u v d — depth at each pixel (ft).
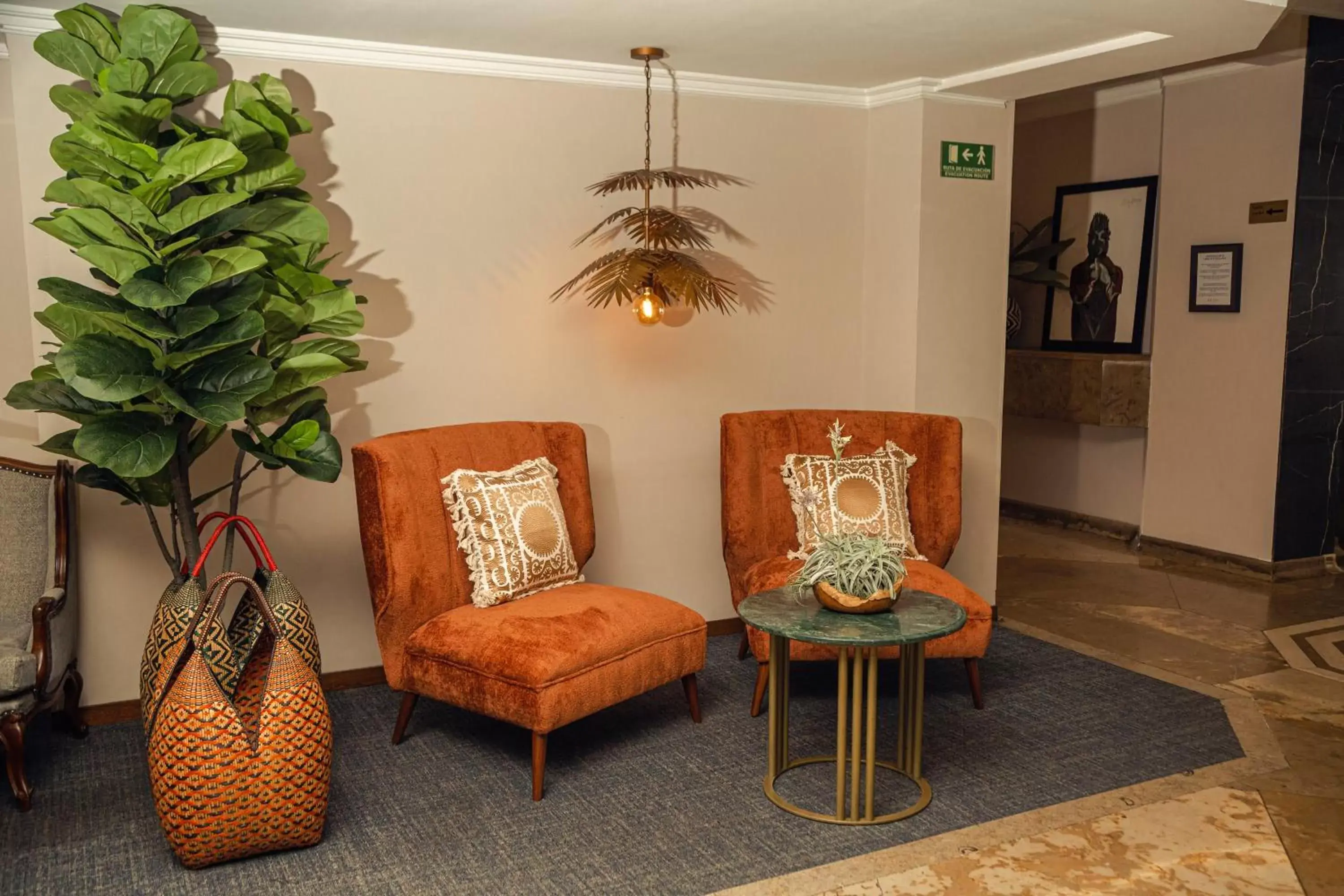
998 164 15.30
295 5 10.77
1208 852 9.21
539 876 8.82
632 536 14.61
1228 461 18.16
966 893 8.59
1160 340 19.08
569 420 14.02
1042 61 13.11
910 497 13.74
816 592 10.11
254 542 12.42
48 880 8.78
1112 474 20.99
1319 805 10.07
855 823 9.71
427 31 11.84
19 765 9.86
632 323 14.26
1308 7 14.66
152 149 9.43
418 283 12.96
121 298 9.76
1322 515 17.95
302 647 9.96
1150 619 15.98
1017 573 18.62
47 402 9.89
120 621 11.95
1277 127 17.02
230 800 8.67
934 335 15.10
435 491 11.52
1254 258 17.52
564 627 10.63
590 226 13.85
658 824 9.71
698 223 14.52
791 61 13.37
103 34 10.02
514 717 10.18
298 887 8.67
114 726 11.90
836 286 15.58
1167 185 18.81
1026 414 21.35
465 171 13.06
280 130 10.44
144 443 9.52
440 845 9.32
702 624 11.75
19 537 10.95
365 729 11.87
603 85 13.69
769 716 10.78
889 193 15.23
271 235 10.73
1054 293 21.71
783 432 13.80
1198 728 11.90
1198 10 10.59
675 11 11.05
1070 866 9.00
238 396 9.78
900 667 10.68
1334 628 15.46
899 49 12.73
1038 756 11.16
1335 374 17.58
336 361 10.56
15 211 11.69
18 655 9.77
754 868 8.96
